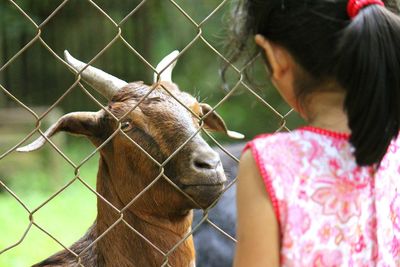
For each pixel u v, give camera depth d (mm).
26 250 19109
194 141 8805
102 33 43969
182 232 9469
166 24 44438
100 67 43969
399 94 5750
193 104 9391
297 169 5910
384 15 5758
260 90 8414
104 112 9344
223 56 7477
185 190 8758
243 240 5922
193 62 42781
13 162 30875
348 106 5773
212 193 8633
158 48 44469
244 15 6344
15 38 42344
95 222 9672
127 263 9312
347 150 6008
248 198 5914
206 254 15500
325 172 5934
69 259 9477
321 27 5871
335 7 5871
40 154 31344
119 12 44031
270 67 6258
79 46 43750
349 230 5930
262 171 5863
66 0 7414
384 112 5695
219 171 8633
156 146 8953
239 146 16219
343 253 5906
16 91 42312
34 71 42625
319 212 5879
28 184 29812
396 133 5867
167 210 9180
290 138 6023
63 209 25594
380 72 5664
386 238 6113
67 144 35125
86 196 28188
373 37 5676
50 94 42781
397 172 6355
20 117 32469
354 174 5988
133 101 9250
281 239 5879
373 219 6055
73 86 7766
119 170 9312
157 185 9031
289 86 6168
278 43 6078
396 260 6254
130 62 44156
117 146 9242
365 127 5715
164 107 9109
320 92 6062
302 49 5953
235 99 38969
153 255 9312
